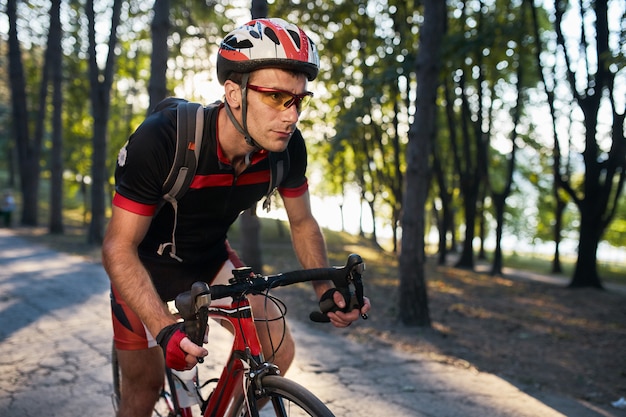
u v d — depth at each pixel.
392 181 20.59
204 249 2.14
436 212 27.02
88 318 5.58
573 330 7.22
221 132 1.85
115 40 14.36
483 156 17.77
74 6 16.95
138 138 1.81
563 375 4.76
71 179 26.95
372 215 25.56
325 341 5.19
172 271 2.13
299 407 1.63
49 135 33.53
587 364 5.27
